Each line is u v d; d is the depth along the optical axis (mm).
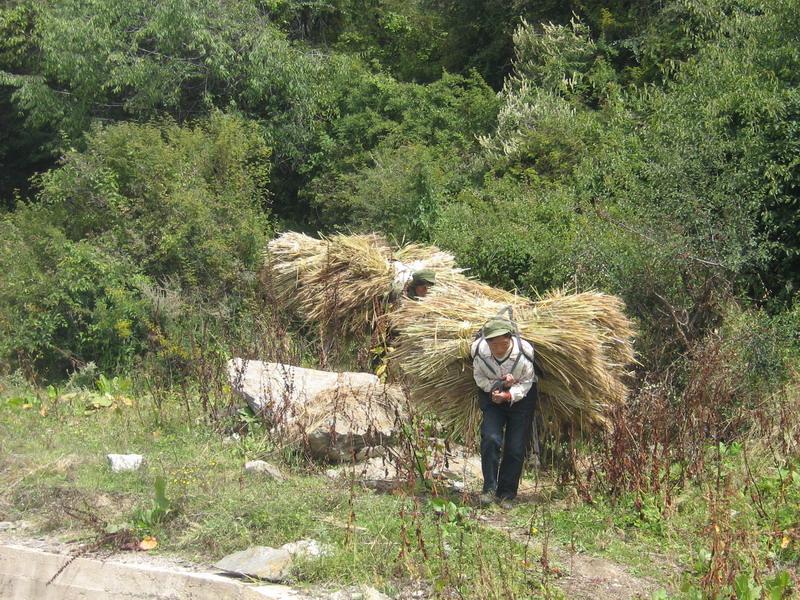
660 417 7098
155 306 11820
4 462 7562
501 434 6578
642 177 12156
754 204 10352
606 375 6613
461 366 6688
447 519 5961
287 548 5668
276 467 7324
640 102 14562
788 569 5609
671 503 6344
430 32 21656
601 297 7000
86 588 5660
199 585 5328
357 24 22266
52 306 12242
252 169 14750
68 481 7141
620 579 5434
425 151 14953
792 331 9484
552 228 12195
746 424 8055
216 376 9016
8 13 19188
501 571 5113
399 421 7316
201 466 7312
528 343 6508
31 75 19156
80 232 13656
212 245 12945
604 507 6461
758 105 11289
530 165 15016
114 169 13891
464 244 12234
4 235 13742
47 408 9523
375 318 9148
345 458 7469
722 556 5238
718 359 8156
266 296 10922
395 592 5184
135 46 17031
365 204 14461
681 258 9703
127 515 6379
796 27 11984
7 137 21281
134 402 9445
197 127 14812
